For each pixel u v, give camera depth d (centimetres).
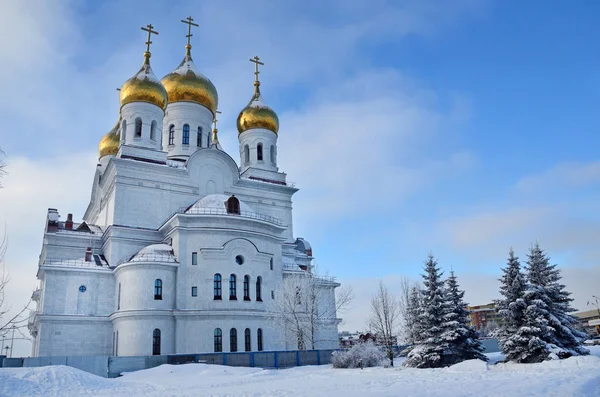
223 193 6506
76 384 2950
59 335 5241
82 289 5497
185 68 7275
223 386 2884
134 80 6412
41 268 5381
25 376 2952
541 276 4122
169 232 5616
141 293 5088
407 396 1920
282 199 7012
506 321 3788
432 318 3931
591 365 2909
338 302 6162
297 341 5456
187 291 5219
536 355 3544
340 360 4100
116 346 5172
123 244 5747
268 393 2272
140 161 6006
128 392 2658
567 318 3869
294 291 5488
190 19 7731
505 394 1820
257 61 7894
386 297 5384
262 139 7369
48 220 6231
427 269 4106
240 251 5438
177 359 4475
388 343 4916
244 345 5131
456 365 3312
